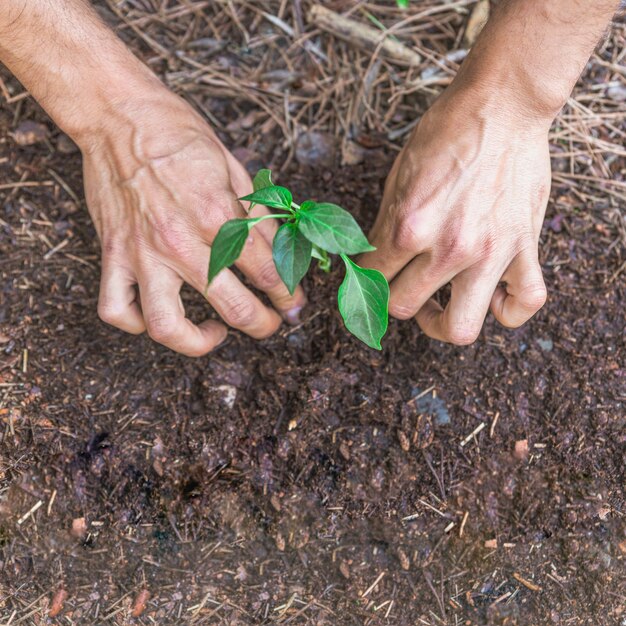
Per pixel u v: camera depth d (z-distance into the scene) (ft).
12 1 2.19
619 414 2.52
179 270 2.33
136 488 2.49
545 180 2.34
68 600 2.45
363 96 2.67
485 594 2.46
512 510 2.50
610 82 2.69
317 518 2.49
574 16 2.19
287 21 2.72
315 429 2.51
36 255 2.60
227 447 2.51
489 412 2.52
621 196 2.63
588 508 2.49
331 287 2.57
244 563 2.48
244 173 2.45
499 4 2.29
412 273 2.32
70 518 2.49
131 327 2.40
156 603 2.46
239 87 2.68
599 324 2.56
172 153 2.32
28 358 2.54
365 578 2.47
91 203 2.40
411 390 2.53
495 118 2.29
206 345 2.42
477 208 2.26
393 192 2.35
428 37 2.72
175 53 2.69
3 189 2.63
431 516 2.49
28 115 2.67
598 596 2.45
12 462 2.49
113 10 2.70
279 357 2.54
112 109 2.34
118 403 2.52
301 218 1.99
